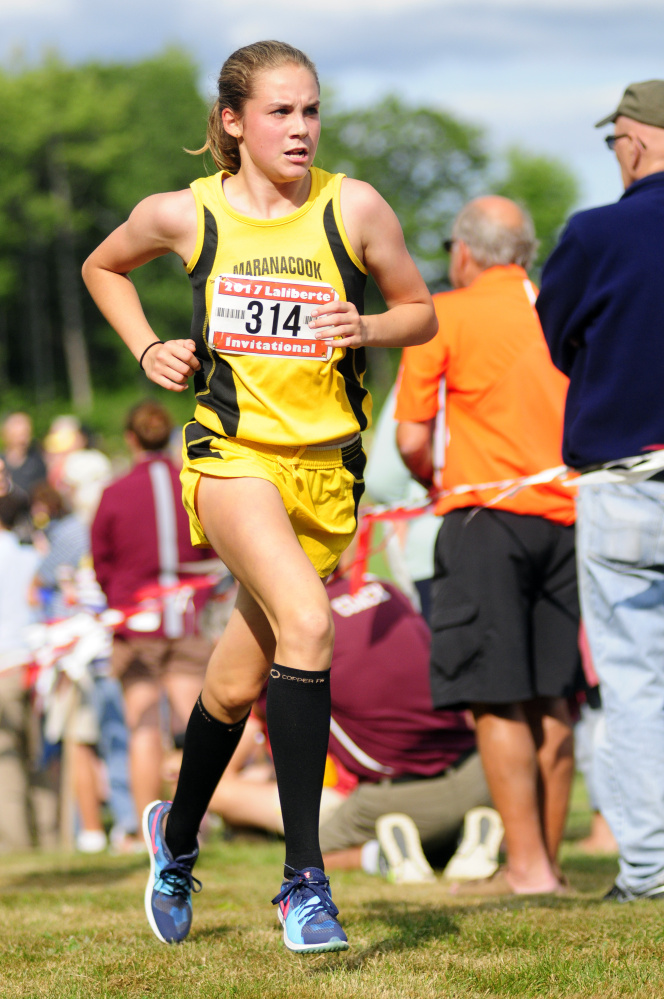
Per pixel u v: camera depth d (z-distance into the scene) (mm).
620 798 12562
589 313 12492
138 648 21500
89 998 8453
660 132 13078
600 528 12641
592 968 8891
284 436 9258
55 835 26016
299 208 9367
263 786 19578
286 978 8781
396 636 17141
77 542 24750
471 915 11094
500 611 13859
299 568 8734
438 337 14555
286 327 9258
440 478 14891
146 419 22078
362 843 17250
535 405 14188
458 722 17125
